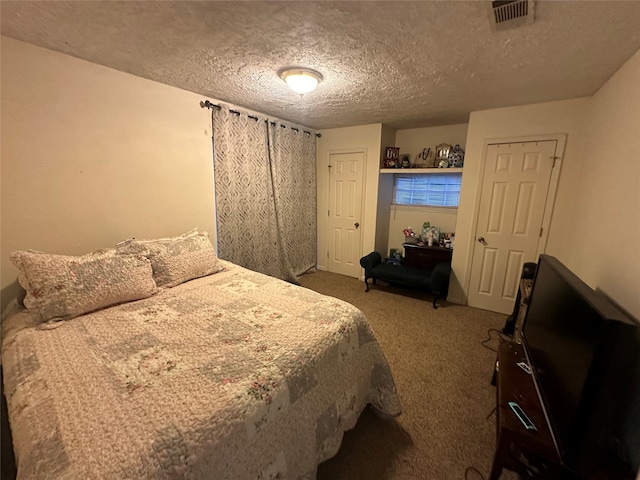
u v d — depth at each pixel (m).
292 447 1.12
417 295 3.58
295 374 1.16
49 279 1.48
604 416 0.86
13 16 1.35
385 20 1.35
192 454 0.81
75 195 1.91
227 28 1.44
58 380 1.03
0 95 1.57
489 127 2.89
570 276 1.24
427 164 3.79
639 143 1.40
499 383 1.38
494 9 1.24
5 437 1.39
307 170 4.06
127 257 1.80
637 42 1.46
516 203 2.87
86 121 1.90
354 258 4.18
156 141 2.30
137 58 1.82
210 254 2.27
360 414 1.66
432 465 1.41
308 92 2.42
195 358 1.17
